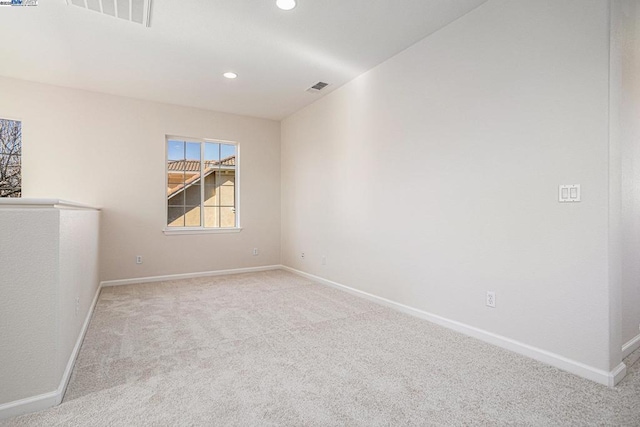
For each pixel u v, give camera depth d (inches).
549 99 80.7
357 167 148.2
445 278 107.5
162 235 181.5
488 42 94.0
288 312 124.0
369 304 135.0
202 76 145.9
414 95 118.5
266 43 117.7
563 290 78.5
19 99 148.6
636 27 82.6
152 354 87.4
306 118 188.2
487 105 94.4
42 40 114.3
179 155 192.1
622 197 78.6
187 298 144.0
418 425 58.7
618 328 74.4
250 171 208.2
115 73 142.3
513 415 61.4
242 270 205.5
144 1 93.0
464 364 81.4
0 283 58.8
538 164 82.9
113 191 168.7
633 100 81.8
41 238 62.4
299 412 62.4
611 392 68.8
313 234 182.4
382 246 134.0
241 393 68.8
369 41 116.3
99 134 165.2
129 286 167.2
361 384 72.4
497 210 92.0
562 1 78.2
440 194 108.9
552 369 78.5
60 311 66.1
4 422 58.2
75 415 60.9
